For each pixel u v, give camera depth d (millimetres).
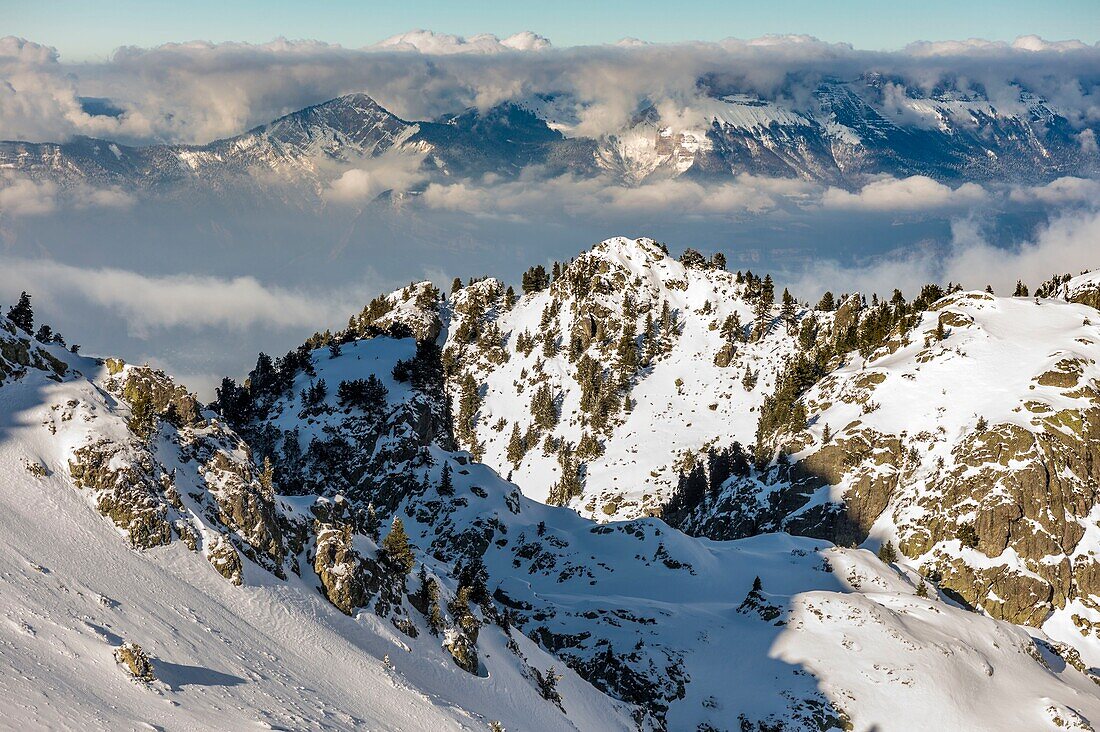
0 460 59375
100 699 42188
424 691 68938
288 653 61156
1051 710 119688
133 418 68375
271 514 73250
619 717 103000
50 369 69375
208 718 45750
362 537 85938
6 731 35250
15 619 45250
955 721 114812
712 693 120438
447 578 107062
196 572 62469
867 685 119000
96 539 58562
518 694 84125
